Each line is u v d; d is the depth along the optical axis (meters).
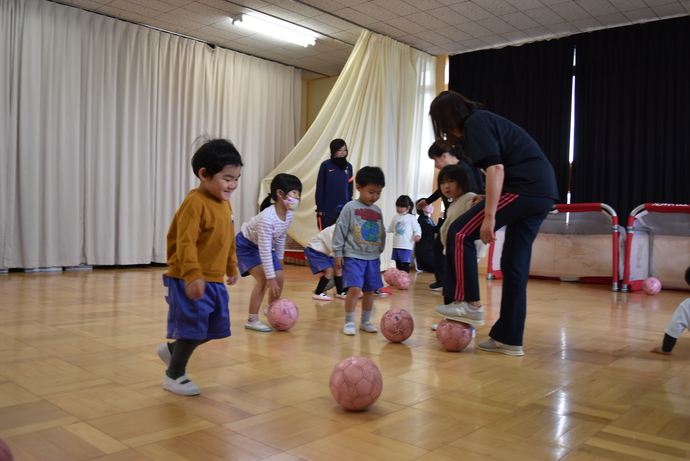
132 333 2.84
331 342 2.79
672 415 1.75
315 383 2.03
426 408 1.77
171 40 6.93
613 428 1.62
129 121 6.55
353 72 6.85
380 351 2.62
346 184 5.70
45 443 1.41
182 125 7.08
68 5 6.00
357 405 1.70
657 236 5.87
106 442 1.43
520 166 2.56
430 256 7.05
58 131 5.95
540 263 6.47
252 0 5.89
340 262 3.01
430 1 5.79
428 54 7.65
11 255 5.69
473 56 7.39
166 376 1.91
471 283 2.65
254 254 3.08
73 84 6.04
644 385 2.11
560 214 6.39
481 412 1.74
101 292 4.42
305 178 7.14
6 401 1.75
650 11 5.91
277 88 8.20
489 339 2.73
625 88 6.32
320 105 8.99
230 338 2.83
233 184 1.85
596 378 2.21
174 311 1.80
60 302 3.86
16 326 2.98
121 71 6.47
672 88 6.07
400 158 7.20
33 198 5.79
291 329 3.12
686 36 5.99
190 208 1.79
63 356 2.35
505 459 1.37
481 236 2.50
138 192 6.65
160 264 6.96
